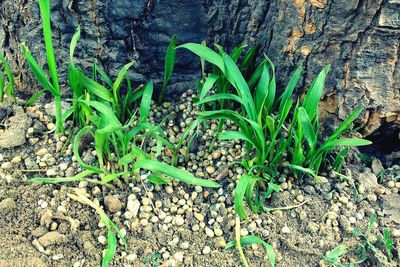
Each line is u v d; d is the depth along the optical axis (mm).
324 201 447
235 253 415
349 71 443
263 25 473
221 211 438
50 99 512
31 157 465
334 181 461
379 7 408
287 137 437
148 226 426
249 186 409
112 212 431
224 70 430
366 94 446
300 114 406
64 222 419
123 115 486
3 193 435
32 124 483
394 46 421
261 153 435
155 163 390
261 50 486
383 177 472
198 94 510
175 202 445
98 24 471
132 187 447
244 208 438
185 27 483
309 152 436
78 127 483
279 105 487
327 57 446
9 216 422
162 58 497
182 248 419
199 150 479
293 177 459
